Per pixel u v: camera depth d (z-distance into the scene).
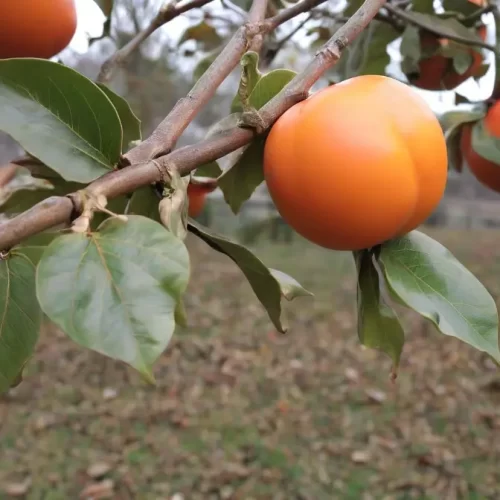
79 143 0.19
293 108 0.22
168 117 0.22
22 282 0.23
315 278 2.88
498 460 1.29
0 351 0.23
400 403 1.54
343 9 0.46
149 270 0.17
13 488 1.17
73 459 1.28
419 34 0.39
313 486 1.21
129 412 1.48
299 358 1.86
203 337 2.04
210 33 0.54
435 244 0.24
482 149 0.33
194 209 0.33
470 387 1.61
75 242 0.17
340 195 0.21
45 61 0.18
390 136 0.21
